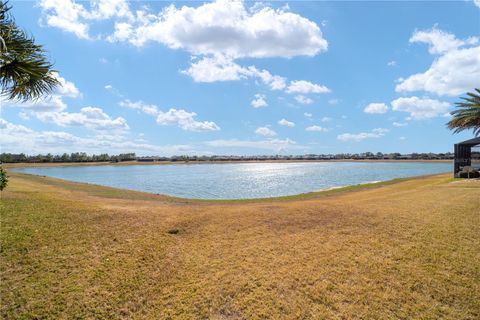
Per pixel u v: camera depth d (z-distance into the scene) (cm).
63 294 423
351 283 465
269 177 4500
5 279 441
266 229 730
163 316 397
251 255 575
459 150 2552
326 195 1788
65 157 10738
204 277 494
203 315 399
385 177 4081
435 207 901
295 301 425
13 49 500
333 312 400
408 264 517
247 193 2497
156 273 505
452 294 434
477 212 823
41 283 441
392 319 384
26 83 547
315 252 577
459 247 580
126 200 1323
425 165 8738
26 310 386
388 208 910
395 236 647
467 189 1279
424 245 592
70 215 745
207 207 1041
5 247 521
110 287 451
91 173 6241
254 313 401
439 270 496
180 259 561
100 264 512
